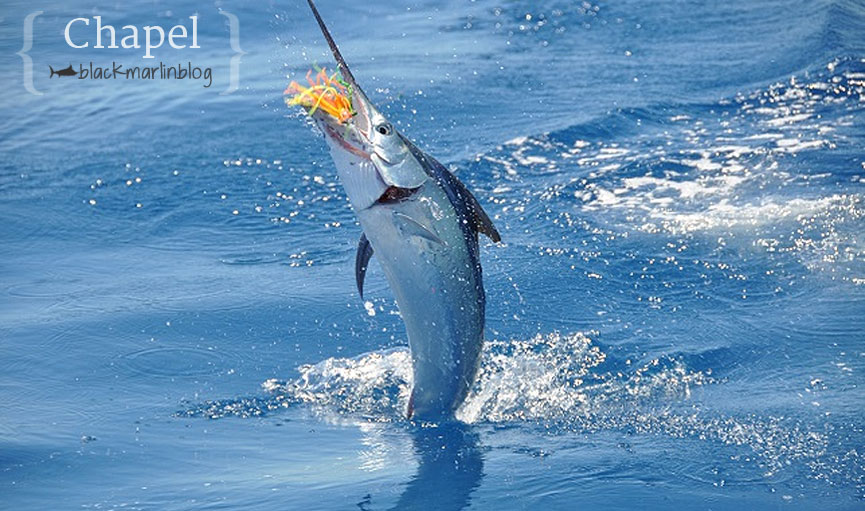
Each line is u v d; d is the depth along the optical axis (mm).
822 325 14422
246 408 12555
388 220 10758
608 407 12508
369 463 11125
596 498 10336
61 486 10617
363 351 14188
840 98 23984
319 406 12648
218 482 10695
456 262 11117
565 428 11984
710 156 20906
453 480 10742
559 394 12805
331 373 13430
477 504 10266
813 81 25047
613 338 14289
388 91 25469
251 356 14008
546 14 32188
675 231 17719
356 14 32344
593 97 24859
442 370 11625
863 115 22859
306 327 14898
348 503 10258
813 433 11648
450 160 21141
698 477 10773
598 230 17859
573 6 32812
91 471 10953
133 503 10266
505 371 13320
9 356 13914
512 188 19891
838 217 17859
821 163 20219
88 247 18047
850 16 30594
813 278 15883
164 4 32406
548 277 16125
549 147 21734
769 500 10297
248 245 18047
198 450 11461
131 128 23594
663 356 13695
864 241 16984
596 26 31078
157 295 15984
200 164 21547
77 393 12922
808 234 17312
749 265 16422
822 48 27391
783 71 26031
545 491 10492
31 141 22891
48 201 19859
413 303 11234
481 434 11852
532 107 24297
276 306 15539
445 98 24984
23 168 21391
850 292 15406
